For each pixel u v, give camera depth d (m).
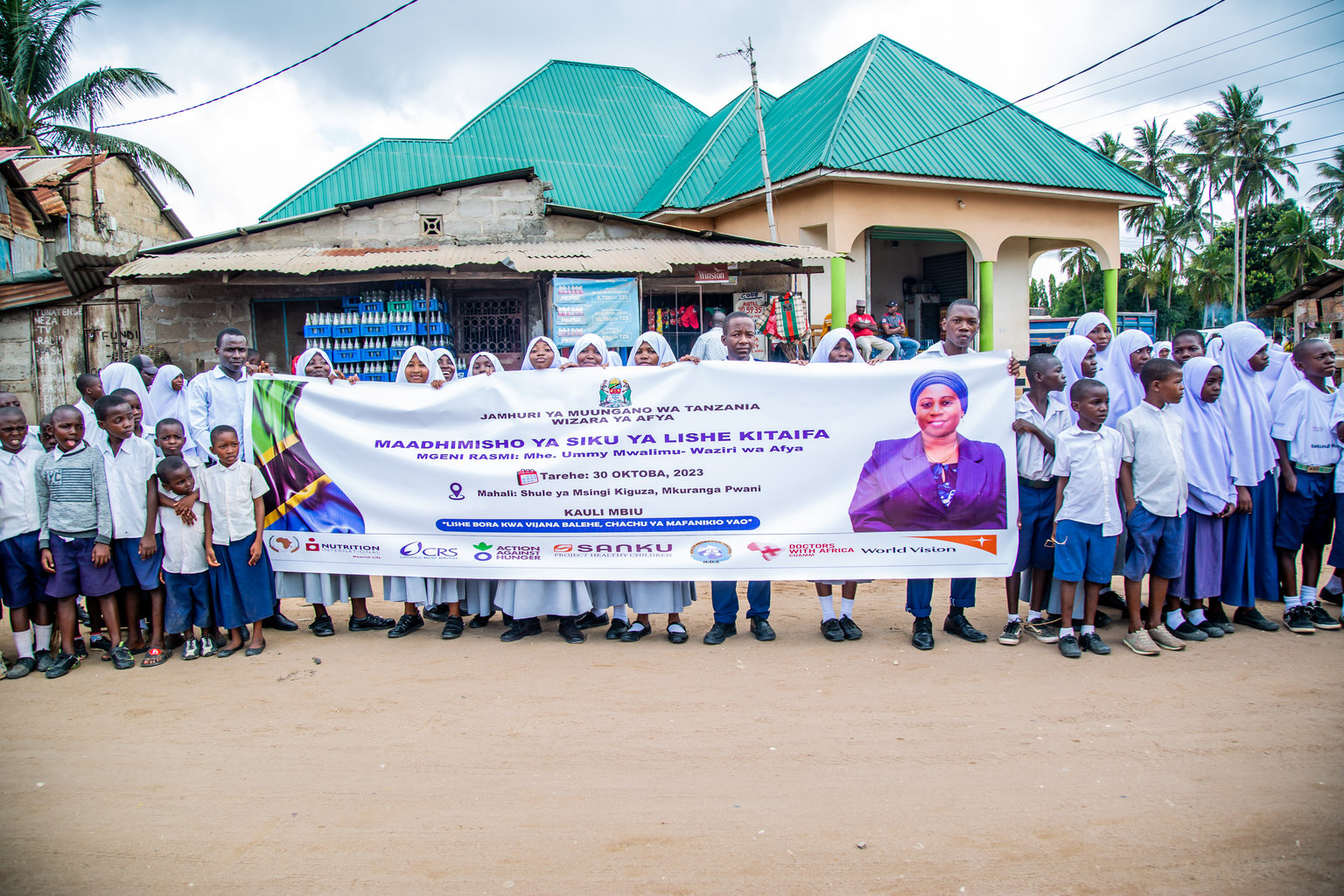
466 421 5.27
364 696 4.38
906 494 4.96
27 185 15.15
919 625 5.00
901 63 19.09
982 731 3.78
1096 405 4.66
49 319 13.65
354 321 10.90
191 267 10.34
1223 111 43.91
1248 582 5.21
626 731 3.86
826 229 16.02
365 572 5.38
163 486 5.03
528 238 12.66
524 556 5.22
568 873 2.79
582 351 5.54
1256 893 2.63
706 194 18.22
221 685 4.61
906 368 4.96
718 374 5.05
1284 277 47.50
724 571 5.08
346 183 17.69
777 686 4.38
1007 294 19.84
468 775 3.47
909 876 2.74
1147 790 3.25
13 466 4.92
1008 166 16.95
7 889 2.78
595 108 21.89
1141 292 47.88
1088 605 4.82
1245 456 5.13
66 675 4.90
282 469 5.41
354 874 2.82
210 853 2.97
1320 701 4.06
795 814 3.12
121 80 20.81
